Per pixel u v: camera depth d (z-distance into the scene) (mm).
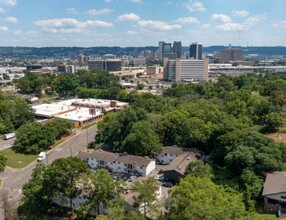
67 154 112500
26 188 73000
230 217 52344
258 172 74625
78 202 72938
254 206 67562
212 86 188375
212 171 82000
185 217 49469
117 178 87750
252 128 100625
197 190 58281
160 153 99688
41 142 115562
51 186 68312
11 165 103500
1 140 129875
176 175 82125
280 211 65125
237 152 77062
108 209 61312
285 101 121000
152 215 63469
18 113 145125
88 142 125938
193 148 100750
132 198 65500
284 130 102312
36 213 69250
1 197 80000
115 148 107938
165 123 108688
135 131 100875
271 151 77875
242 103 119062
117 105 188375
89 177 70000
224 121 100500
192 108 120312
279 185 68000
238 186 72438
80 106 192625
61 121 135750
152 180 68250
